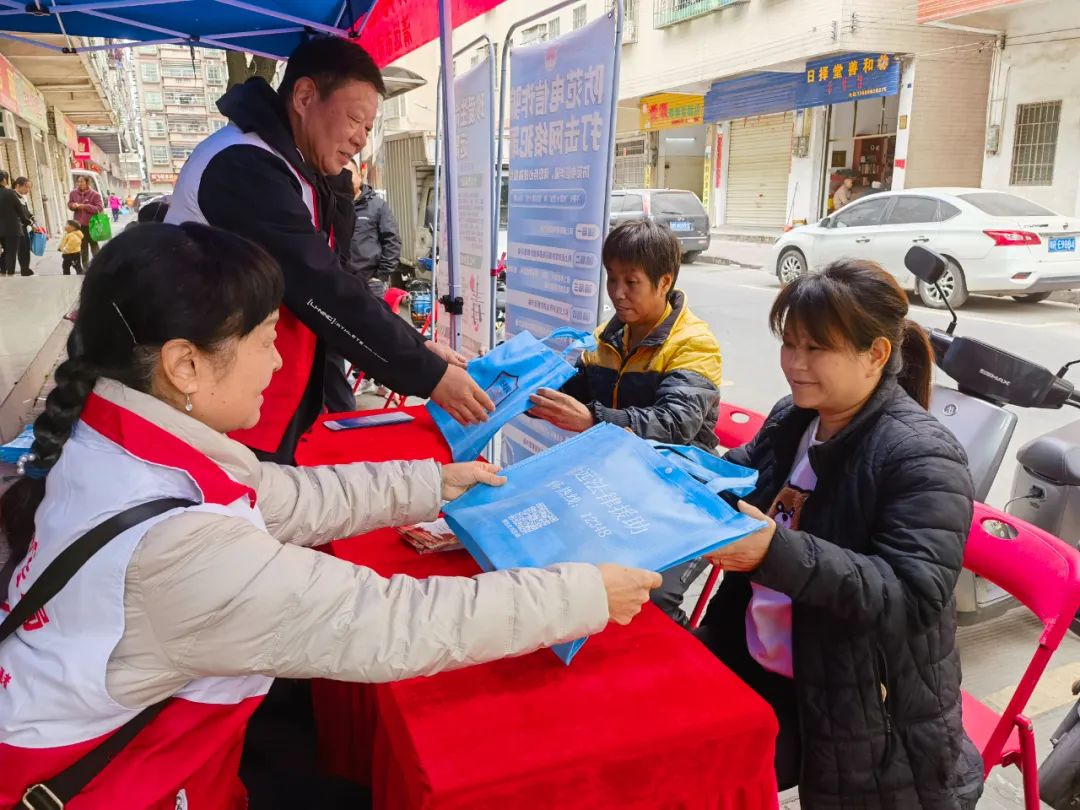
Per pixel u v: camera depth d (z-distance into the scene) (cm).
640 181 2242
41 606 90
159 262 93
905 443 137
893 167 1576
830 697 138
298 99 204
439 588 99
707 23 1697
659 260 216
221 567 89
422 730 101
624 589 106
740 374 653
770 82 1667
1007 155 1285
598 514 122
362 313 189
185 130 7556
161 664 91
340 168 218
